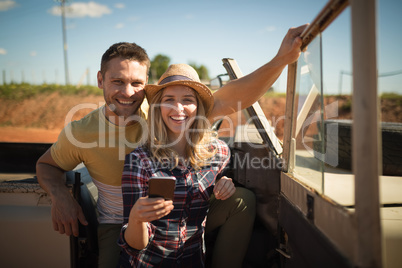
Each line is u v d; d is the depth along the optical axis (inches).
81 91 964.6
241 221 74.7
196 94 70.8
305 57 55.3
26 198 67.0
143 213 50.1
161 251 60.1
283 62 60.8
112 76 70.4
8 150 106.3
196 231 64.3
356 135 31.5
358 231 32.0
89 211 75.9
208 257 82.1
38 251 66.4
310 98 52.3
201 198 65.3
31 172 92.6
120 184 73.5
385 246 43.7
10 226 66.2
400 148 74.0
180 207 62.1
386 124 85.1
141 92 73.3
